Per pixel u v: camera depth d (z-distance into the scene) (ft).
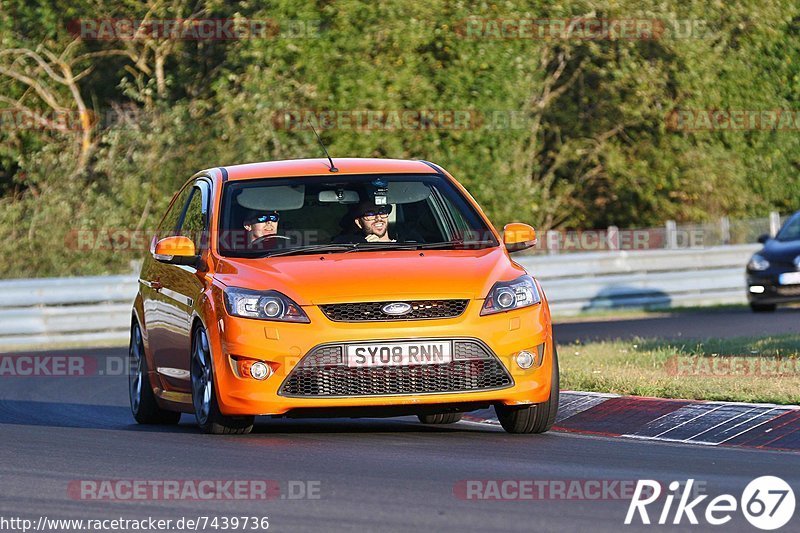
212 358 101.86
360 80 300.40
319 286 99.96
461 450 94.58
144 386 124.16
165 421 125.70
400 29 300.81
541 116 358.84
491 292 101.19
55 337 242.78
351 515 70.33
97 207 297.33
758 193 391.24
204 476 83.25
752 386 115.65
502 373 100.12
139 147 304.50
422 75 309.22
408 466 86.48
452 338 98.84
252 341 98.89
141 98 312.71
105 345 234.58
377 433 107.04
